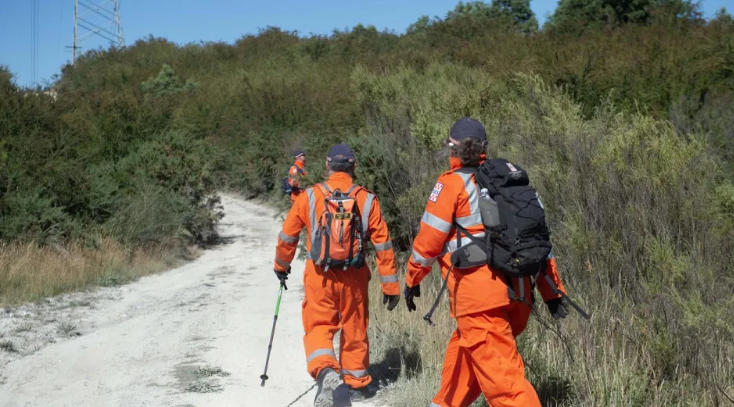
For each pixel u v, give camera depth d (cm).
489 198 373
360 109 1711
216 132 3366
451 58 2144
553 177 589
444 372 411
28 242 1262
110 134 2106
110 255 1349
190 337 771
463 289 376
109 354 705
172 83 4169
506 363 371
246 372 620
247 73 4128
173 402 539
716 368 427
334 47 4344
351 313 512
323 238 497
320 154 1741
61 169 1485
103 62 4756
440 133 858
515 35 2414
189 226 1798
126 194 1719
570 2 2445
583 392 449
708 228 497
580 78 1207
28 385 601
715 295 450
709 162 549
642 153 543
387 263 507
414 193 826
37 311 944
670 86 1118
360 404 514
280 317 874
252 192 2923
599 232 520
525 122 713
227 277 1323
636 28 1895
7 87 1855
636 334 468
